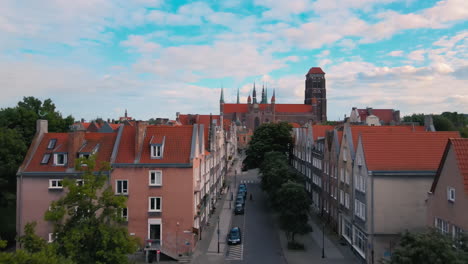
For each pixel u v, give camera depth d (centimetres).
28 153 4331
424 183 3572
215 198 6962
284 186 4628
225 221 5762
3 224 4938
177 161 4150
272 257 4112
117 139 4353
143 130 4316
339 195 4769
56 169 4200
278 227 5412
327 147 5459
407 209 3559
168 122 8819
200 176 4828
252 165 8500
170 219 4112
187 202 4116
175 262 3959
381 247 3547
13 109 5812
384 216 3562
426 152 3703
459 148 2636
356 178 4022
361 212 3853
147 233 4106
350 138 4312
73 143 4216
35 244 2434
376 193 3575
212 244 4597
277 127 8519
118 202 2772
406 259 2089
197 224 4566
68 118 6631
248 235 5006
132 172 4125
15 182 5131
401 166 3609
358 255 3956
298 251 4300
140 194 4119
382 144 3775
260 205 6912
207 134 6875
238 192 7650
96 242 2656
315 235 4922
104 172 4122
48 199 4141
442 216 2797
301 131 7856
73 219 2714
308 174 7050
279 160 6269
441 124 9431
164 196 4119
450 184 2689
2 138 5019
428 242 2106
